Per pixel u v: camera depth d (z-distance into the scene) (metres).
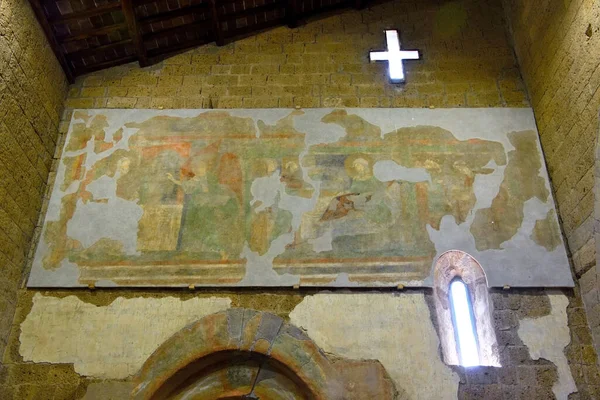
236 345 5.81
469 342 6.16
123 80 7.73
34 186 6.59
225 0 7.60
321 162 6.98
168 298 6.13
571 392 5.58
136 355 5.81
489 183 6.78
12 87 6.16
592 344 5.80
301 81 7.70
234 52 8.02
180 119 7.35
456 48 8.02
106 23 7.30
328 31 8.23
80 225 6.55
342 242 6.41
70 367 5.73
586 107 5.99
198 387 5.95
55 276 6.21
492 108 7.38
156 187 6.82
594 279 5.80
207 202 6.71
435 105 7.44
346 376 5.68
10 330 5.91
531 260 6.26
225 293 6.17
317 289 6.17
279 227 6.53
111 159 7.03
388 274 6.21
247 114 7.38
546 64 7.03
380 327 5.95
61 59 7.37
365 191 6.76
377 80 7.70
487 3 8.48
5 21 6.05
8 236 5.98
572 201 6.28
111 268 6.27
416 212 6.61
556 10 6.80
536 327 5.92
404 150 7.05
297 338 5.87
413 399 5.57
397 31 8.19
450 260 6.50
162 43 7.86
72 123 7.32
